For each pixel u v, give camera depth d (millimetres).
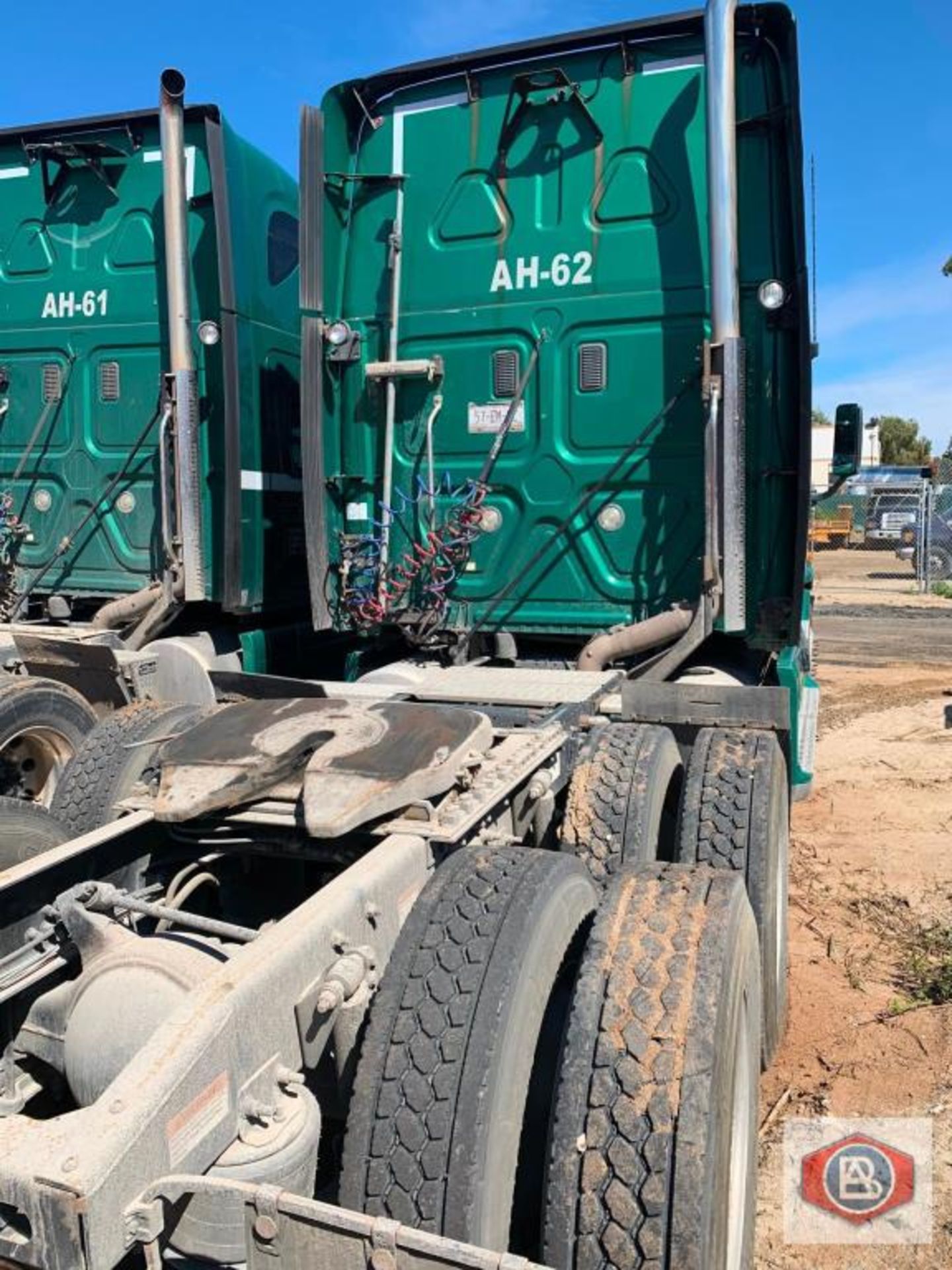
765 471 5363
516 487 5773
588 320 5586
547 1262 2145
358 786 2830
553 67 5559
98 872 3047
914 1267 3117
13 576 7203
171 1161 1890
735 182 5066
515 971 2334
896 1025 4500
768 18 5125
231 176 6578
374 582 6004
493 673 5137
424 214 5832
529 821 3465
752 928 2711
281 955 2234
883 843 6906
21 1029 2650
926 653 15953
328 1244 1840
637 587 5625
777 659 5926
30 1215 1712
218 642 6879
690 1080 2193
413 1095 2191
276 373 7234
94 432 7086
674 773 4328
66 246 7074
